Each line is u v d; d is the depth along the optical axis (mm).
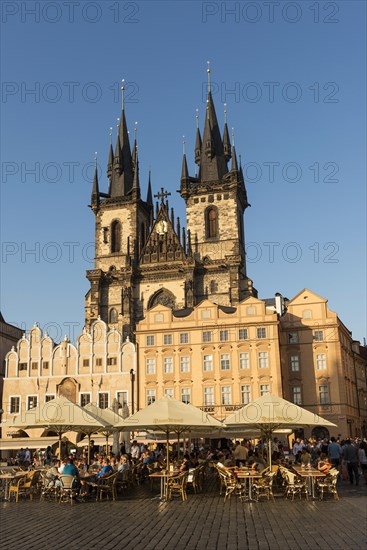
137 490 40688
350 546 19547
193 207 126312
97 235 131250
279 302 114125
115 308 120438
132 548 19891
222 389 88000
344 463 45469
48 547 20250
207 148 134750
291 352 90688
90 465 43844
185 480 34531
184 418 34625
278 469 36812
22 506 32125
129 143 144250
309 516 26172
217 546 20000
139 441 75875
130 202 131375
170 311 92125
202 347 89875
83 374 91375
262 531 22656
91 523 25453
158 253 122875
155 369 90500
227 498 33625
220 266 117562
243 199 132625
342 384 87938
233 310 92438
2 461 59406
